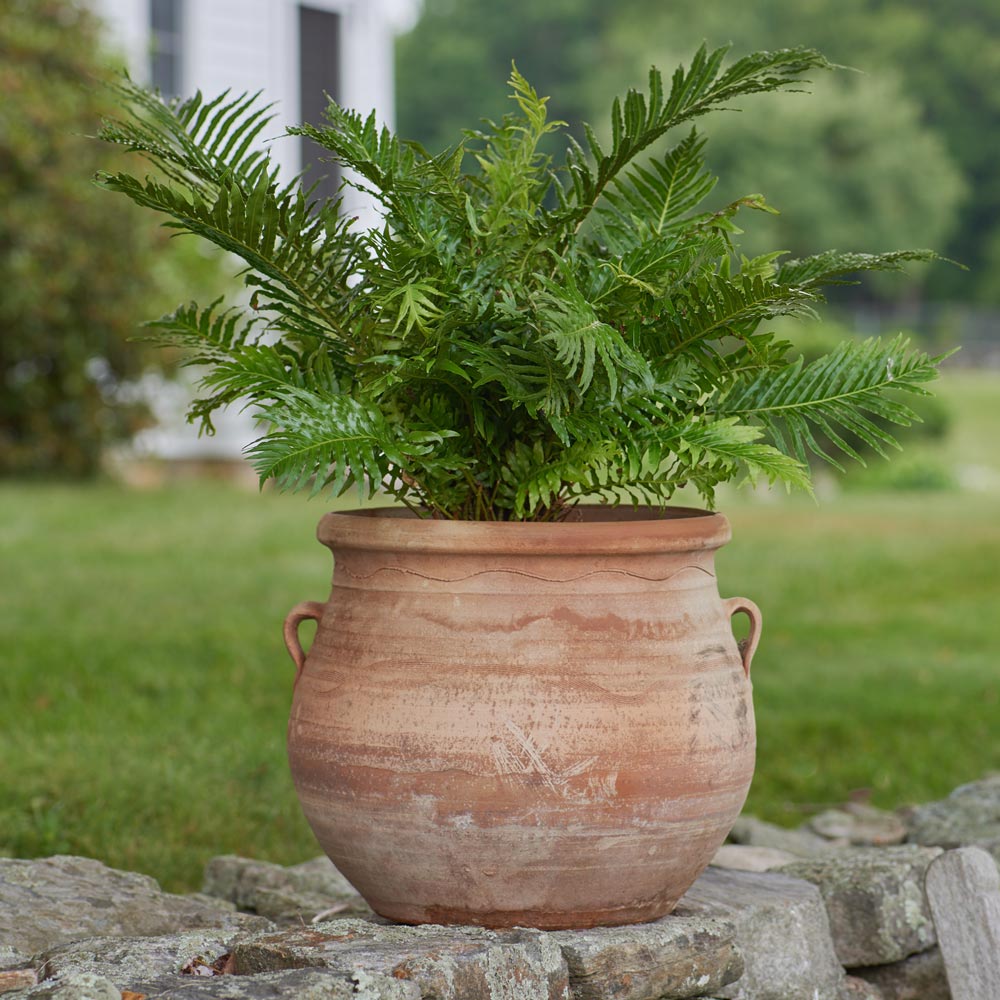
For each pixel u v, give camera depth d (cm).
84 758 417
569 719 209
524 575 213
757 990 245
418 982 187
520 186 238
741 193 3862
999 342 4247
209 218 219
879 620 725
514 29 4509
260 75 1193
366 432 216
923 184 4125
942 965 271
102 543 834
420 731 210
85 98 1000
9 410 1070
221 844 364
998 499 1390
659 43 4281
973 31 4584
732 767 221
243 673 546
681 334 231
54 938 237
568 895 216
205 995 178
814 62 221
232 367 229
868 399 242
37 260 1001
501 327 224
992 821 350
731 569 868
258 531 905
